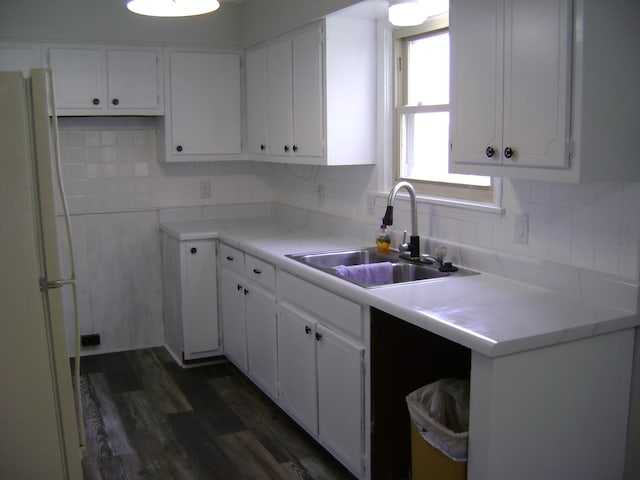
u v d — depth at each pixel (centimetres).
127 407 356
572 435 211
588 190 230
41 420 230
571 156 197
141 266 454
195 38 420
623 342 216
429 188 319
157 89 417
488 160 228
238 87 436
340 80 337
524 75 210
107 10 397
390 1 298
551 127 202
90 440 317
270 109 398
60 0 388
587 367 210
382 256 321
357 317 255
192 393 375
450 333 204
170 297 438
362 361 255
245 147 442
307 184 430
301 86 358
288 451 305
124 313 453
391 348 253
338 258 329
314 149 351
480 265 280
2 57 382
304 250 336
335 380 275
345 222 380
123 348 455
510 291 246
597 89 195
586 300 231
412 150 335
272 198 487
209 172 468
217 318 418
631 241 216
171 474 285
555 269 243
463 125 239
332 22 331
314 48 342
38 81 213
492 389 193
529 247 257
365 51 341
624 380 219
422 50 322
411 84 333
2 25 379
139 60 411
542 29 202
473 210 284
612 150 200
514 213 262
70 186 433
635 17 197
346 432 270
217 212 471
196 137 430
